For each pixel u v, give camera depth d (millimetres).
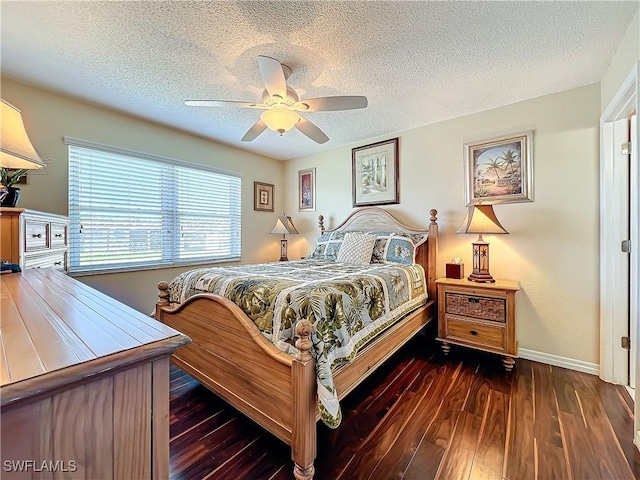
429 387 2051
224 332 1656
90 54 1886
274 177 4504
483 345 2393
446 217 3004
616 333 2098
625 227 2072
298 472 1250
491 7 1485
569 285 2361
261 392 1439
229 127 3186
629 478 1268
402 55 1896
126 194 2924
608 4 1472
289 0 1433
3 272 1456
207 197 3646
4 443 425
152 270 3129
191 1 1439
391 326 2123
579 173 2314
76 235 2602
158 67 2035
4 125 1175
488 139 2729
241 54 1881
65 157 2504
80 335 618
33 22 1579
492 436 1537
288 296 1508
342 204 3906
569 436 1528
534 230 2506
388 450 1446
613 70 1938
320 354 1346
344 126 3160
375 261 2963
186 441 1513
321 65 2010
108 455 522
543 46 1807
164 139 3174
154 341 591
